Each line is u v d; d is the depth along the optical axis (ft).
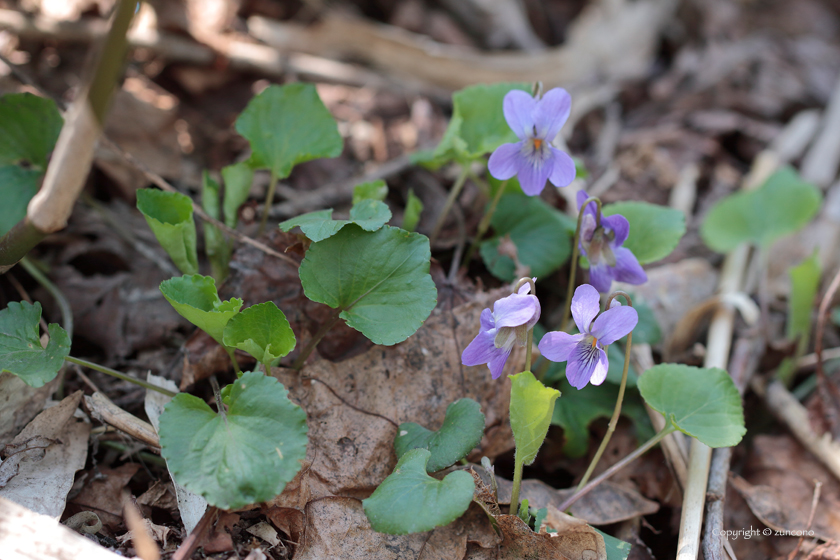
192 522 0.96
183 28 1.34
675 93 1.69
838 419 1.12
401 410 1.03
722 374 1.02
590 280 1.02
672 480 1.08
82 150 0.91
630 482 1.09
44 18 1.28
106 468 1.01
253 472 0.92
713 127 1.58
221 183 1.25
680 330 1.20
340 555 0.97
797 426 1.14
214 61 1.36
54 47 1.28
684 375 1.02
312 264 0.99
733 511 1.08
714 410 1.01
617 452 1.11
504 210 1.17
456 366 1.05
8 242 0.97
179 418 0.93
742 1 1.95
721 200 1.38
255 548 0.96
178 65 1.34
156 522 0.98
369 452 1.01
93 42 1.29
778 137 1.58
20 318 0.98
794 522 1.07
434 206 1.25
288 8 1.56
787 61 1.79
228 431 0.93
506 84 1.13
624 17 1.76
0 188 1.06
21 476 0.97
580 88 1.65
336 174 1.32
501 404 1.06
